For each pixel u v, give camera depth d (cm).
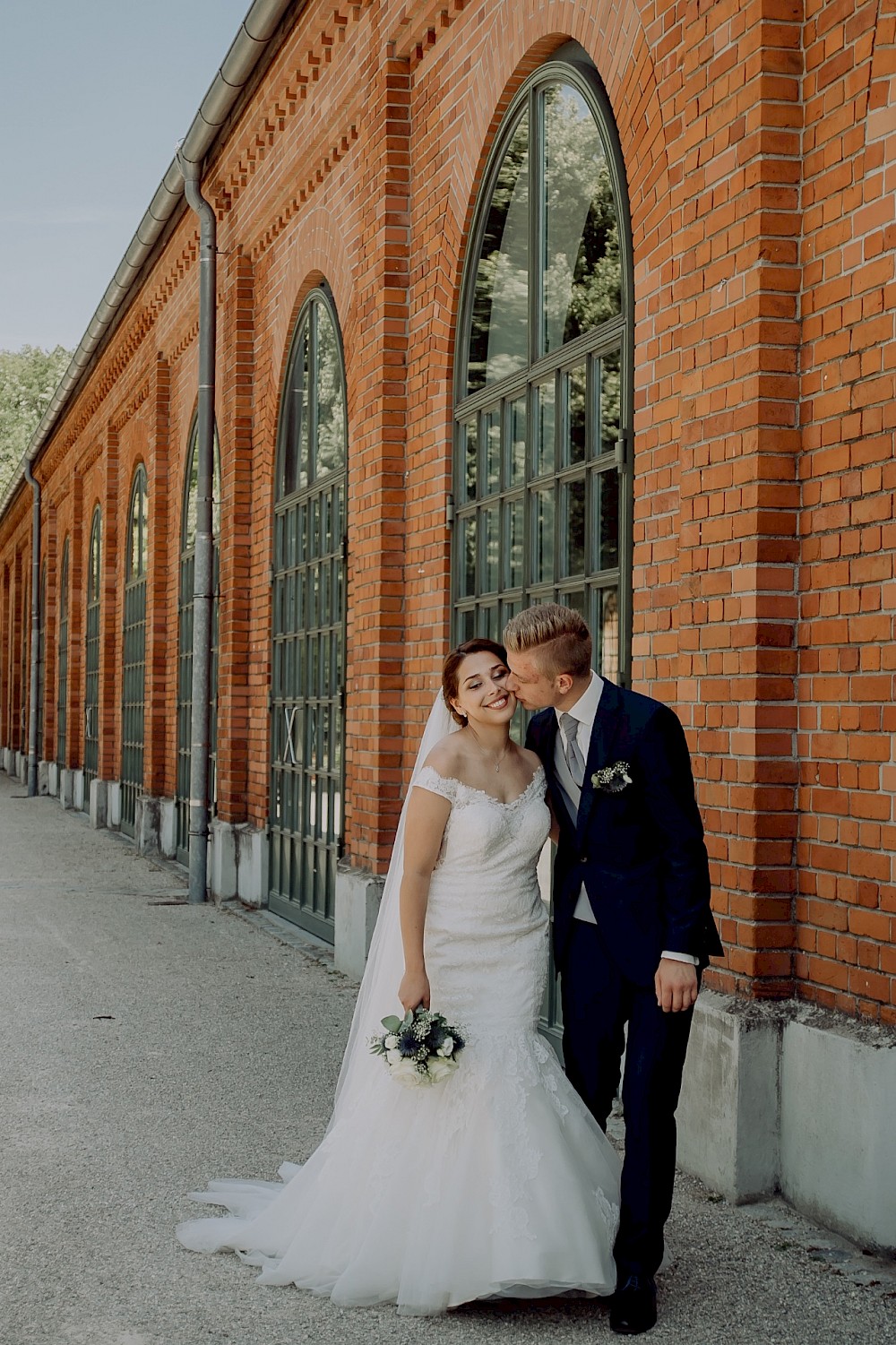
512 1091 383
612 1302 371
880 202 411
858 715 422
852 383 424
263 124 1095
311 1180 415
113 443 1998
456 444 755
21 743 3481
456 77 748
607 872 387
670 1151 373
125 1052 663
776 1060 450
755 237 451
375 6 841
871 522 416
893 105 404
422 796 394
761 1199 450
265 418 1150
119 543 1984
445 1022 386
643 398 545
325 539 993
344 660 919
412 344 816
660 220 530
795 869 455
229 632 1205
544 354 655
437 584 763
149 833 1617
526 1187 371
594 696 390
